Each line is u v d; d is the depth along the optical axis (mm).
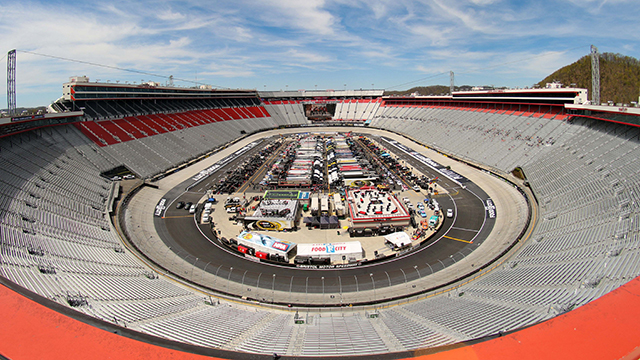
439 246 55656
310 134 178125
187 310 35375
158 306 34906
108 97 111250
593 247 40812
